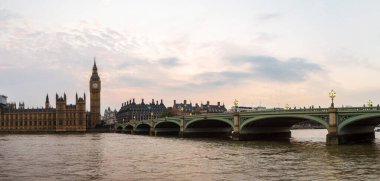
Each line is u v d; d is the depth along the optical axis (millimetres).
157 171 53031
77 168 57219
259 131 124125
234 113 118000
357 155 67562
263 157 67625
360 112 84750
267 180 45125
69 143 122188
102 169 55812
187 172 51750
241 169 53625
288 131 134375
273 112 103438
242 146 93500
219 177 47562
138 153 79938
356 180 44406
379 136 155750
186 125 151625
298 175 48031
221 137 147875
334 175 47688
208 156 71000
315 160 61906
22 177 49812
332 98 89250
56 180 47312
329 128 89500
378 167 53562
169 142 118250
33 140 147000
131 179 47219
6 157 74250
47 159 70000
